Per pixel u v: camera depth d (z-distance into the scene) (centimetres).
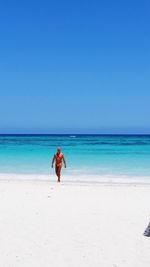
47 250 804
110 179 2111
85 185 1822
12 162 3102
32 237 899
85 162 3088
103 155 3847
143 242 868
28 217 1101
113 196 1481
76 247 827
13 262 730
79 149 5019
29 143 7525
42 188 1694
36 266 711
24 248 818
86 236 911
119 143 7488
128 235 924
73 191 1608
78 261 739
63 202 1341
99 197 1455
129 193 1559
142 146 5997
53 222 1044
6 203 1313
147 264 725
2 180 2030
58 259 750
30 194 1516
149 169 2608
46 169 2617
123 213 1169
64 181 2006
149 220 1078
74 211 1190
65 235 918
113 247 829
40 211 1184
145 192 1586
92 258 757
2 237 898
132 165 2862
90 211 1192
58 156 1977
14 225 1008
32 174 2355
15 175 2302
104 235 921
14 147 5619
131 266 714
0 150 4750
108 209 1226
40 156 3694
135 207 1262
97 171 2492
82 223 1036
